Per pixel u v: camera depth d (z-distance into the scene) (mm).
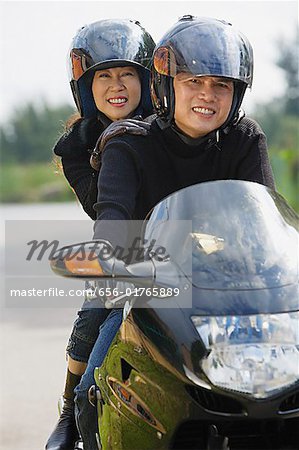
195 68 9234
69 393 11211
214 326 7461
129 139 9570
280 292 7660
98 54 11617
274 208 8375
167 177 9734
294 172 55969
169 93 9430
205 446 7777
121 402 8086
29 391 17484
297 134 105625
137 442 7887
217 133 9828
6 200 105375
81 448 10570
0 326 24156
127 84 11797
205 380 7246
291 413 7348
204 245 8008
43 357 20375
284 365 7242
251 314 7508
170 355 7555
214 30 9383
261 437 7785
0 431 14883
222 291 7672
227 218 8164
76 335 10867
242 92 9688
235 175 10172
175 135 9625
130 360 8062
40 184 111250
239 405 7273
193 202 8312
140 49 11750
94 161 9992
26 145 142125
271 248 7977
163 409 7621
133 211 9445
